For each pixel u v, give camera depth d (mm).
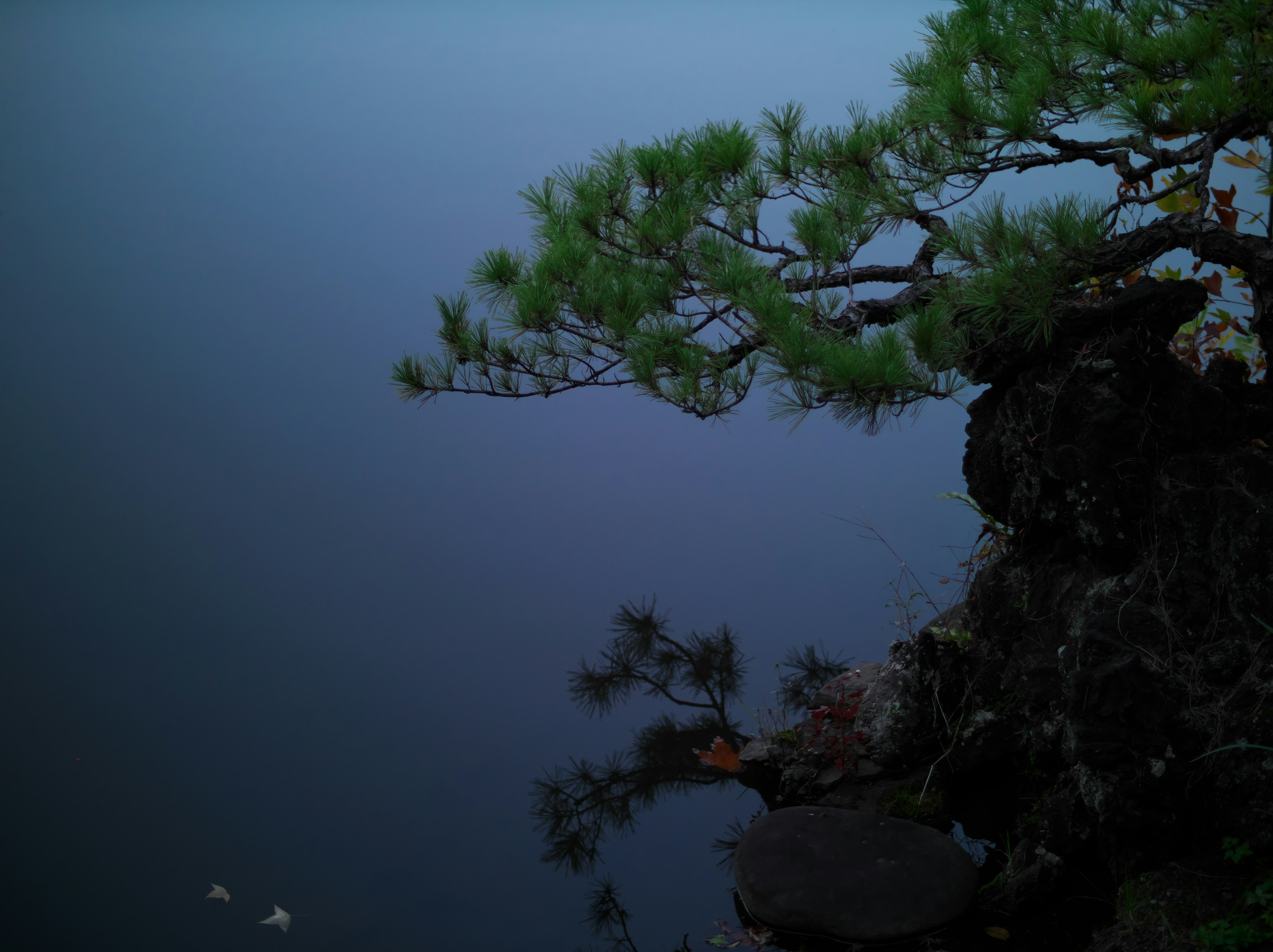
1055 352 2812
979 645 3359
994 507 3217
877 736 3170
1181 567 2574
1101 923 2398
